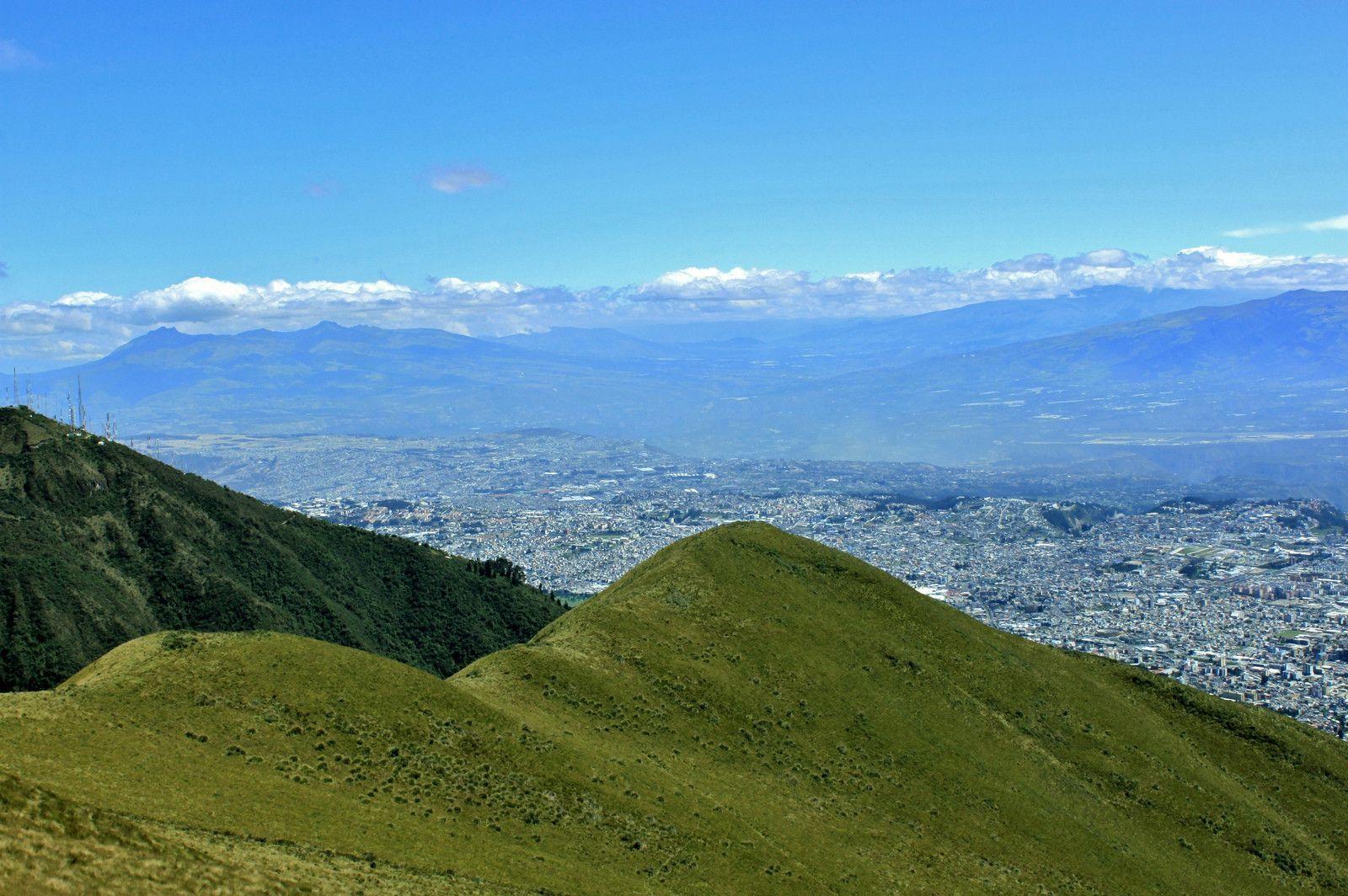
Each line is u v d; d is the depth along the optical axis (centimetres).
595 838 7262
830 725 10388
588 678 9762
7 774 5088
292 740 7181
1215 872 10156
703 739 9519
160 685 7312
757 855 7738
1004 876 8844
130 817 5475
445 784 7281
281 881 5228
